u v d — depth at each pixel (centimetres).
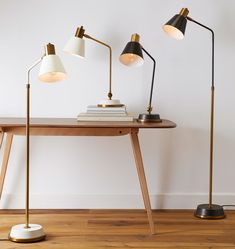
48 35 476
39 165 482
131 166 484
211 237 398
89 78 479
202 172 486
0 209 479
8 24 474
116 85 480
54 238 393
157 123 422
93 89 480
